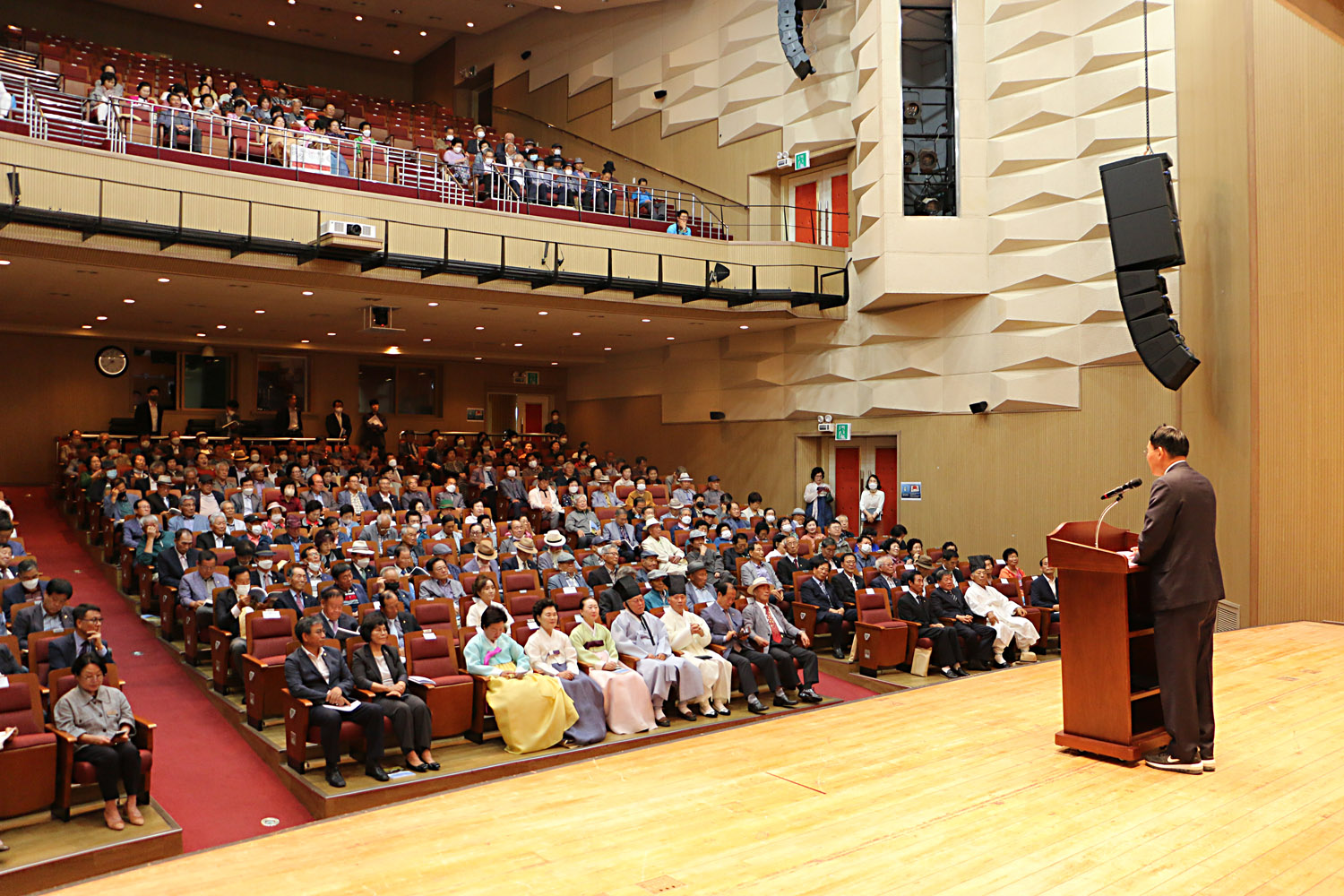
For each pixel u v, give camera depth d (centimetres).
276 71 2506
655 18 1959
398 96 2655
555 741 747
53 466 1773
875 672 1024
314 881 327
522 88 2325
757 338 1794
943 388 1507
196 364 1936
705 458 1939
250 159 1305
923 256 1446
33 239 1074
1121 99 1266
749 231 1769
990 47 1425
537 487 1548
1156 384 1240
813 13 1644
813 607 1066
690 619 879
